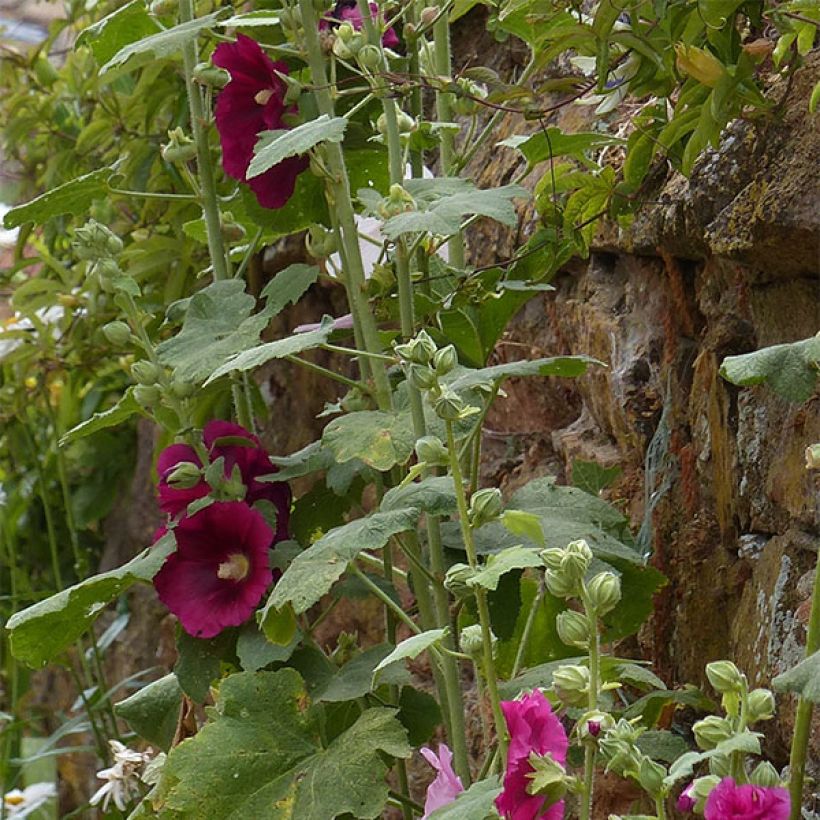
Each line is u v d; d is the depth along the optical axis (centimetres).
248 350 163
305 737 160
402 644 140
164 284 280
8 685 347
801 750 134
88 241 175
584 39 167
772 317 169
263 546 166
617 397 190
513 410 216
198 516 169
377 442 160
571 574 134
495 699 141
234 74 177
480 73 176
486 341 182
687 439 182
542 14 169
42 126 311
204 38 188
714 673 130
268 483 175
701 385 178
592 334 196
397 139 171
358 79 186
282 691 161
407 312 168
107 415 179
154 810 171
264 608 162
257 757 158
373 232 188
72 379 323
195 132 185
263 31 190
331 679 166
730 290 175
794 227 158
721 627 176
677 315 183
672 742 160
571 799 184
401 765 176
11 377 324
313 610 246
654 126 175
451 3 182
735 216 164
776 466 166
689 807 134
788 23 160
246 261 184
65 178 296
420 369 143
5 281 325
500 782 138
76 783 336
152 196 185
